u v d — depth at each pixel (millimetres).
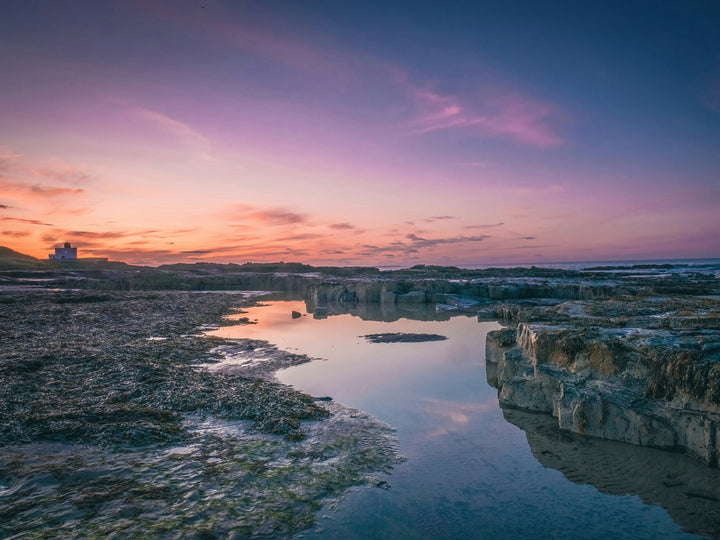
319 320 38469
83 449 11047
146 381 16812
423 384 18109
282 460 10984
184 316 39438
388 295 53750
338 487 9828
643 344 12773
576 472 10688
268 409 14195
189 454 11047
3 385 16047
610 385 12977
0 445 11094
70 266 123625
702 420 10969
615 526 8523
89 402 14359
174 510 8508
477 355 23516
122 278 81000
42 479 9359
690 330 14203
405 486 9977
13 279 76438
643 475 10484
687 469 10680
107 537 7543
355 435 12742
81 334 28297
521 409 15172
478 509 9094
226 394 15492
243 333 30984
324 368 20688
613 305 21938
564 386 13719
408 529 8367
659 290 42094
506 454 11680
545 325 16984
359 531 8273
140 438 11695
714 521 8633
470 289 54094
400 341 27531
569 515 8891
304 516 8695
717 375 10797
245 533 7965
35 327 30562
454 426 13617
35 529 7668
